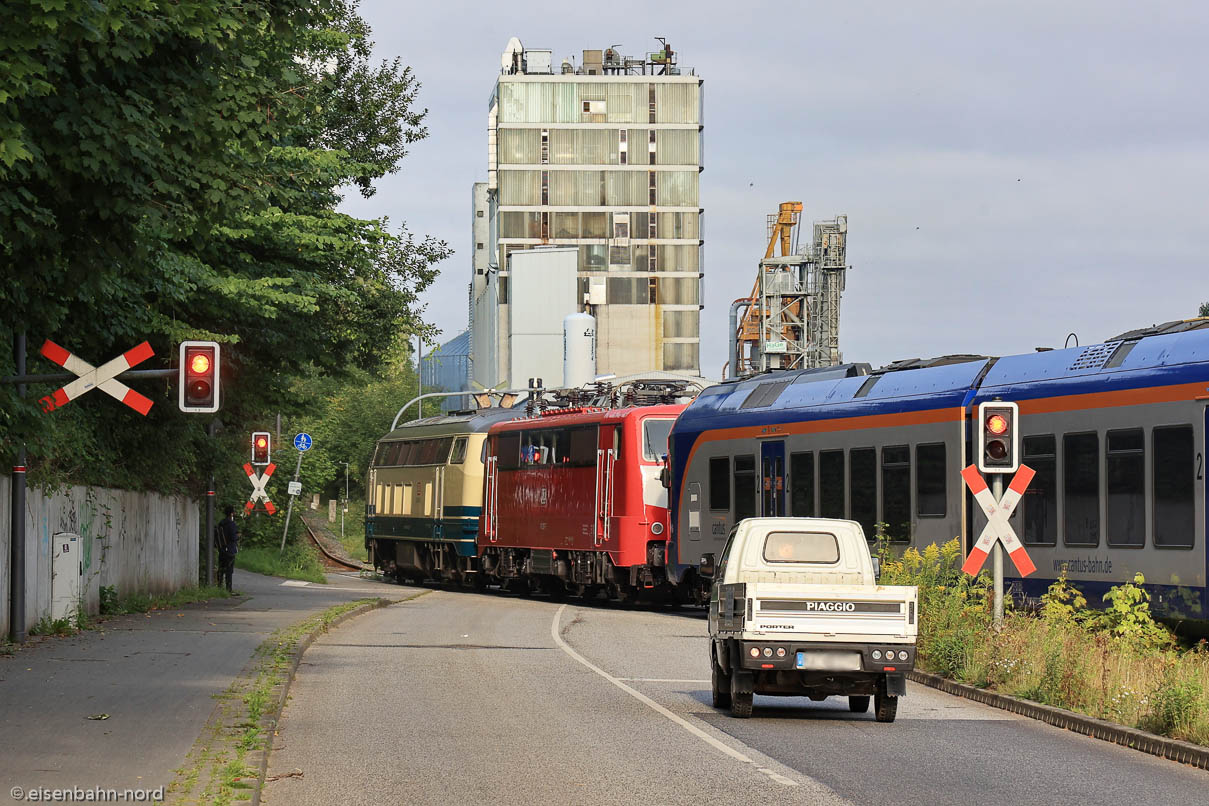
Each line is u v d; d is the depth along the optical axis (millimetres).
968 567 40812
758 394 63125
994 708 34844
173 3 27844
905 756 26656
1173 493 39656
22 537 42125
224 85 30688
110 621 53531
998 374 47812
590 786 23000
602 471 78438
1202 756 25609
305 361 69312
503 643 51750
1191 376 39406
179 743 24562
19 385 40969
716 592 34969
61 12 24828
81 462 51875
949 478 49031
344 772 24094
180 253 53312
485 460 94938
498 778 23688
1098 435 42594
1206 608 38281
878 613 31594
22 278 32156
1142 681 32562
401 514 106750
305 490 140750
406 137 87062
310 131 66625
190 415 65750
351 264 65312
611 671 42281
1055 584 40969
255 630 50562
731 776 24125
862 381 55594
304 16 31750
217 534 78500
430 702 34188
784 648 31453
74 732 25594
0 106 25062
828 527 35562
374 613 68250
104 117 28625
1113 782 23828
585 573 80250
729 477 63844
